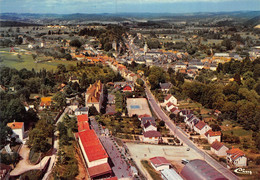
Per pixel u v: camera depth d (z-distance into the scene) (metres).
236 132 165.00
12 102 139.38
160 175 118.88
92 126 161.38
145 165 125.69
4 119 130.50
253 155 139.38
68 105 187.12
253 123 169.00
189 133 165.38
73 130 148.12
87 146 121.56
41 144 115.69
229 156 133.62
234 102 197.62
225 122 177.88
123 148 140.25
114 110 193.75
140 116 182.38
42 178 101.88
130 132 161.12
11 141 124.81
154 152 140.25
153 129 160.50
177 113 188.00
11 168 104.62
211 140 153.25
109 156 129.50
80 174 109.31
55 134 141.00
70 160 115.44
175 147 147.25
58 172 105.62
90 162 112.06
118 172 116.25
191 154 140.25
